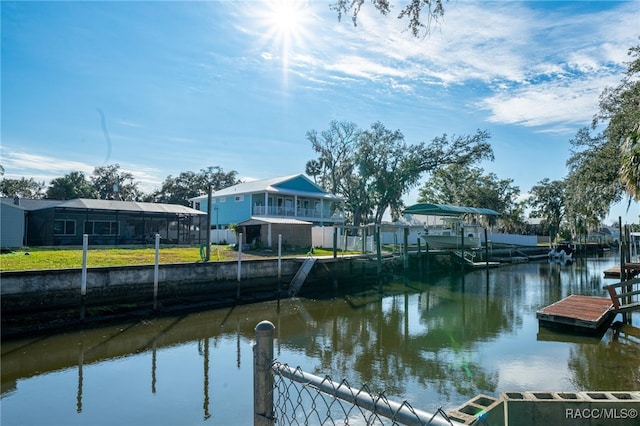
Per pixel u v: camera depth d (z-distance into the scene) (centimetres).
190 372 886
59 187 4784
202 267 1606
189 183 5825
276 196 3725
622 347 1075
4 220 2306
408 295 2058
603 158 2148
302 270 1967
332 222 4041
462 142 4097
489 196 5178
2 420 657
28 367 909
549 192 6122
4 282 1145
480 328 1327
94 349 1050
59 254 1925
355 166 4225
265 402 238
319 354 1034
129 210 2803
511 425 456
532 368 912
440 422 159
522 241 5294
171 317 1411
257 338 242
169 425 641
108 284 1347
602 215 2620
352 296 1989
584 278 2764
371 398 188
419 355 1020
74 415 675
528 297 1986
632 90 1942
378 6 615
